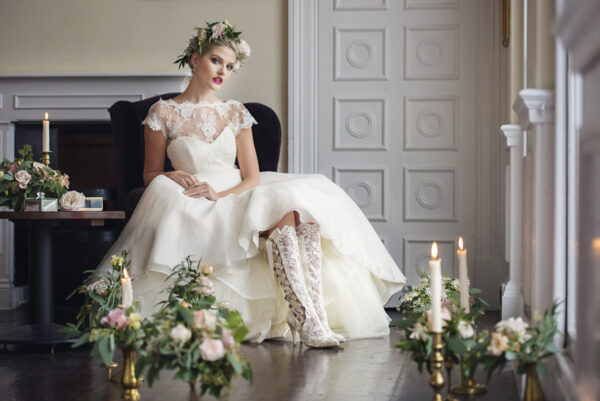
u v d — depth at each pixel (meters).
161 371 2.77
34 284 3.52
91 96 5.27
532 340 2.04
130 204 3.94
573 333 2.12
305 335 3.29
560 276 2.27
